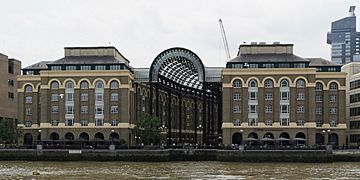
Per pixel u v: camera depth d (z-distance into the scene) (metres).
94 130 145.12
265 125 140.38
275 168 99.38
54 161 120.88
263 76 141.25
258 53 148.38
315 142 141.00
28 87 155.38
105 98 145.25
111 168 99.81
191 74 181.12
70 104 146.38
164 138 176.75
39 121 153.62
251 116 141.12
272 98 140.88
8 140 147.62
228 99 141.50
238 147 123.12
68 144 138.50
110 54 152.62
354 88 160.25
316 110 147.50
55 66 150.00
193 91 193.50
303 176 81.94
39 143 138.38
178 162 118.69
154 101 174.38
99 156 120.75
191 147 131.12
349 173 87.50
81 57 152.38
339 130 146.12
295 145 131.00
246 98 141.12
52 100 147.00
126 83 145.00
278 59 145.25
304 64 143.88
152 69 153.38
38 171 91.06
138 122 148.00
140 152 119.81
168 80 170.50
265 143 138.38
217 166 105.06
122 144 137.88
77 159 121.00
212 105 179.88
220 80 167.25
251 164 111.00
